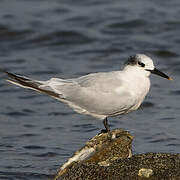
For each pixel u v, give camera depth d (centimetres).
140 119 1494
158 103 1606
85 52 2089
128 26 2292
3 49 2127
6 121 1501
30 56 2055
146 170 909
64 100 1127
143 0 2562
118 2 2552
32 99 1684
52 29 2252
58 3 2547
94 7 2500
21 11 2433
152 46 2105
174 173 902
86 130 1424
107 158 1009
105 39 2186
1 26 2253
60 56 2059
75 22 2328
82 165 959
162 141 1320
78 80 1135
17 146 1317
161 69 1905
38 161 1223
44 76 1834
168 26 2270
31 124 1478
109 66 1928
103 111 1120
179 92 1691
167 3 2506
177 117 1494
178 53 2034
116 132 1069
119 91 1096
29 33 2227
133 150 1259
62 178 968
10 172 1159
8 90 1758
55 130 1430
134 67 1113
